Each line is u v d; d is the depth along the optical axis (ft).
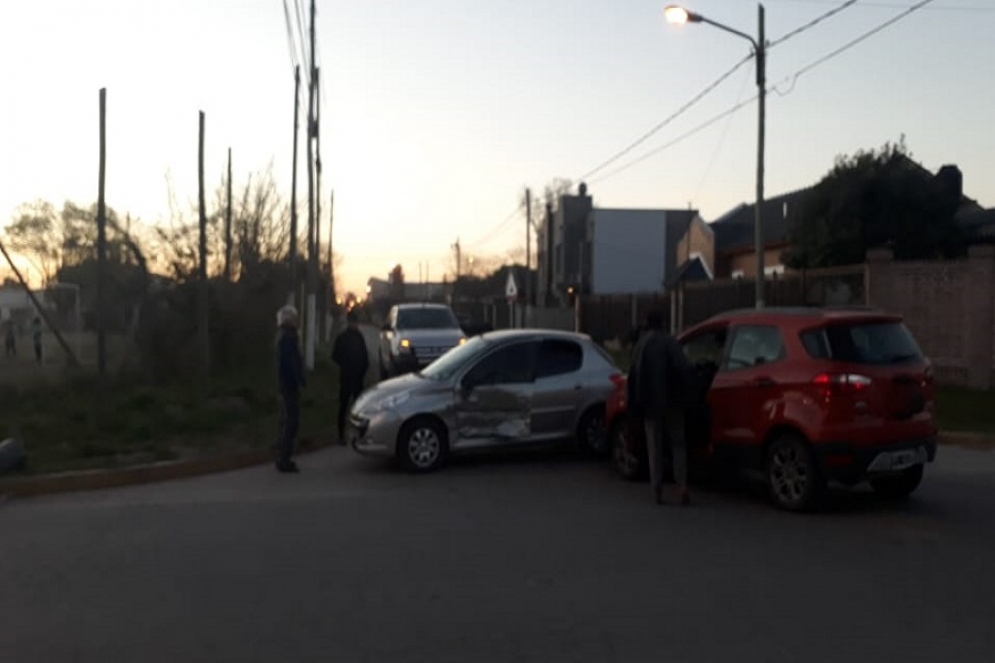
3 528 33.88
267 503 37.73
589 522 33.73
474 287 293.64
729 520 33.96
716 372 38.01
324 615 24.07
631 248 213.05
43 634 22.89
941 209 101.30
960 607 24.35
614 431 42.09
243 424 57.31
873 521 33.78
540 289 208.23
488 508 36.22
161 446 48.85
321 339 162.71
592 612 24.07
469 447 44.62
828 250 101.09
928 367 35.65
